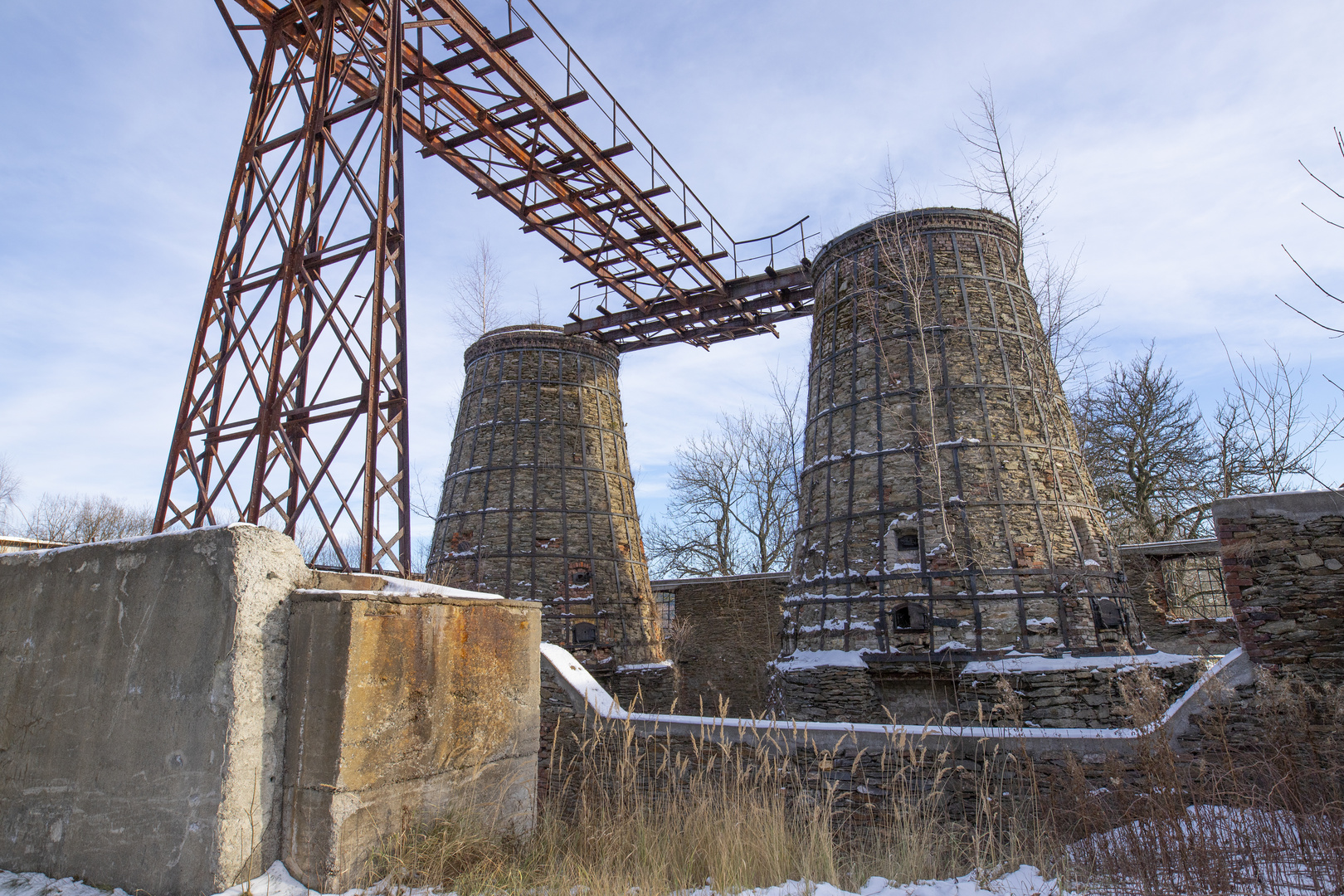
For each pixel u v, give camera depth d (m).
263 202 7.58
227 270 7.48
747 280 17.95
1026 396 14.45
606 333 20.72
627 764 6.27
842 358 15.50
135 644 4.10
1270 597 8.04
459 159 13.55
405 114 12.73
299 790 3.92
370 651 4.09
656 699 19.48
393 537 6.46
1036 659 12.20
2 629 4.68
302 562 4.29
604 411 22.05
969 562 12.93
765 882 4.69
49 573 4.57
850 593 13.62
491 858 4.41
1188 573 21.80
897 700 12.86
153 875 3.73
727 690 21.55
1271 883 4.60
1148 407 23.67
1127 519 23.36
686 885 4.61
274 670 4.01
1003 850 5.88
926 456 13.80
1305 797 6.10
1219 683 7.68
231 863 3.61
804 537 15.21
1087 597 13.04
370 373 6.47
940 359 14.42
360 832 3.91
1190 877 4.59
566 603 19.22
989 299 14.94
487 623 5.13
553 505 20.12
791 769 7.73
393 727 4.21
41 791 4.25
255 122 7.96
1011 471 13.69
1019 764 6.82
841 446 14.86
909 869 5.24
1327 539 7.95
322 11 8.17
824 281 16.62
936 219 15.50
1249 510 8.32
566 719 8.77
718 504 31.47
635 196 14.41
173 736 3.84
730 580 22.30
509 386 21.45
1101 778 6.90
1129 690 7.34
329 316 6.78
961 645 12.46
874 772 7.57
